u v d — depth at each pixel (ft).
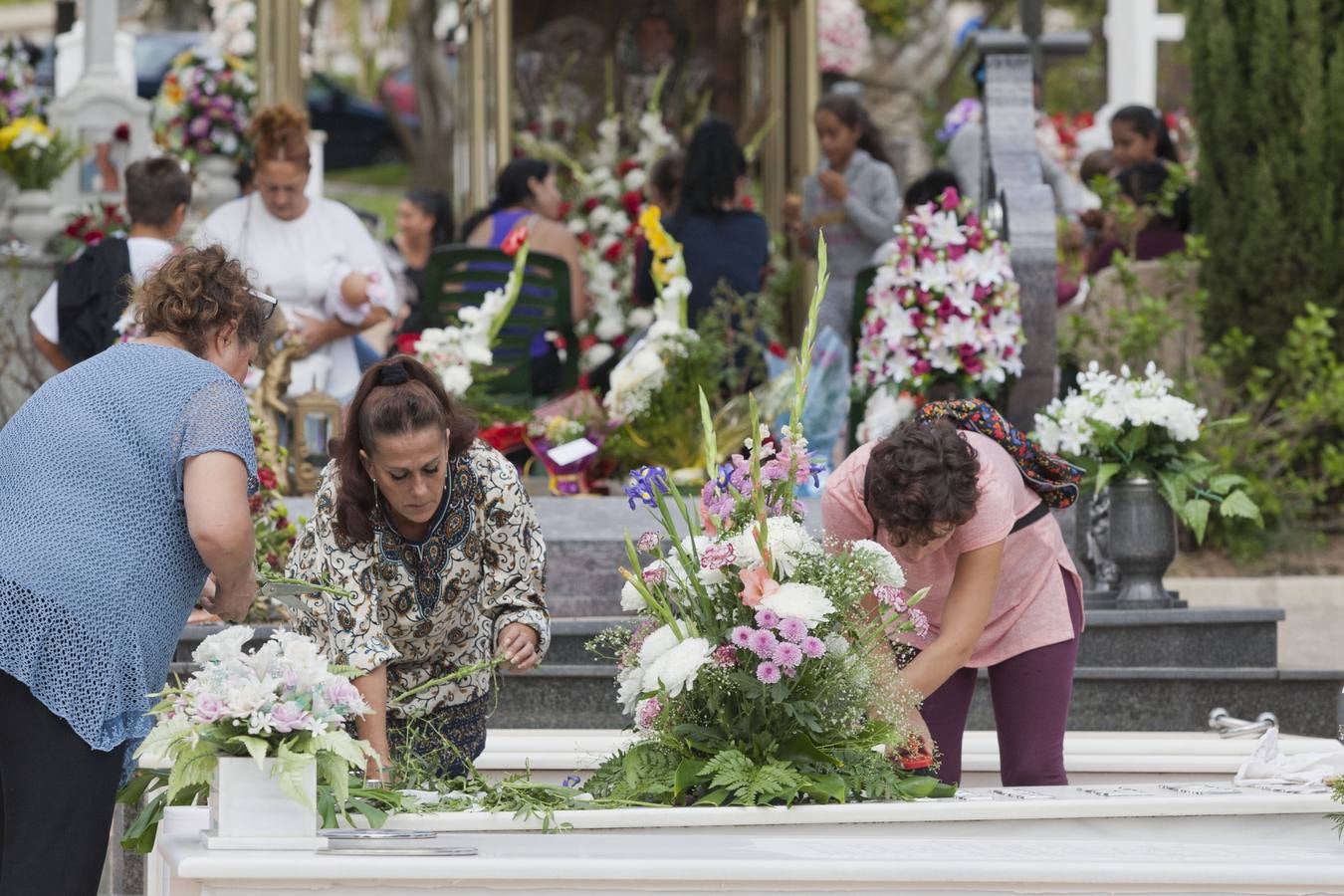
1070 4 127.65
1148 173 51.60
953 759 24.09
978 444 23.27
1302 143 46.55
